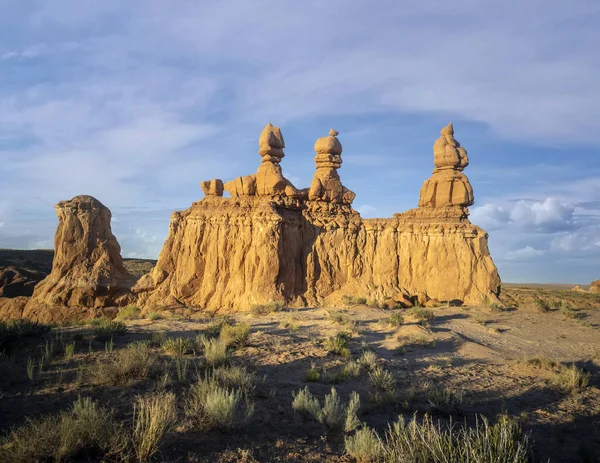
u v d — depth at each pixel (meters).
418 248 39.81
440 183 40.94
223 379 10.53
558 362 16.91
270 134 41.38
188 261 40.69
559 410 11.38
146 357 11.64
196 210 42.44
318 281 39.72
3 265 66.31
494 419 10.20
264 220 38.19
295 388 11.59
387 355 16.92
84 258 42.34
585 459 8.05
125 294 40.91
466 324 26.27
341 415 8.80
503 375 14.90
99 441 6.40
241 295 37.56
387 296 37.72
